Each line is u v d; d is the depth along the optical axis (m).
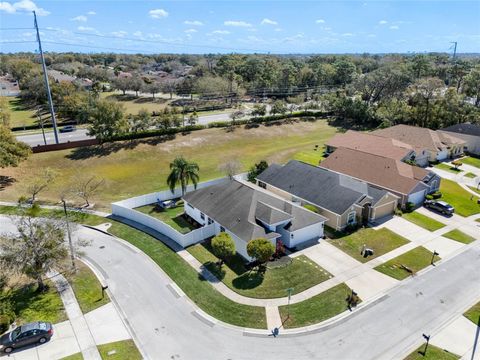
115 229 38.75
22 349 22.97
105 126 62.28
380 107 87.38
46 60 187.25
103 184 51.28
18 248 26.52
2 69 157.12
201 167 59.50
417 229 39.25
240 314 26.48
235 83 118.06
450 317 26.19
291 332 24.78
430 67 123.81
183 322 25.67
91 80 145.88
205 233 36.62
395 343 23.77
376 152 58.97
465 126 70.69
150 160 60.97
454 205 45.28
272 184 47.16
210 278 30.53
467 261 33.28
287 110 89.38
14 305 26.75
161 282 30.06
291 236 34.72
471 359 22.47
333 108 93.12
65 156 58.75
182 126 73.06
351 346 23.53
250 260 32.56
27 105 101.25
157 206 44.84
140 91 126.81
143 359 22.44
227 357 22.73
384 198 41.06
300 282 29.98
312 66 164.25
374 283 29.97
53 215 36.91
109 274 31.00
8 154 47.53
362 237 37.38
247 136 75.62
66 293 28.39
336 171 52.81
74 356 22.50
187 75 153.75
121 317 26.00
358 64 175.88
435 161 61.91
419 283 30.03
